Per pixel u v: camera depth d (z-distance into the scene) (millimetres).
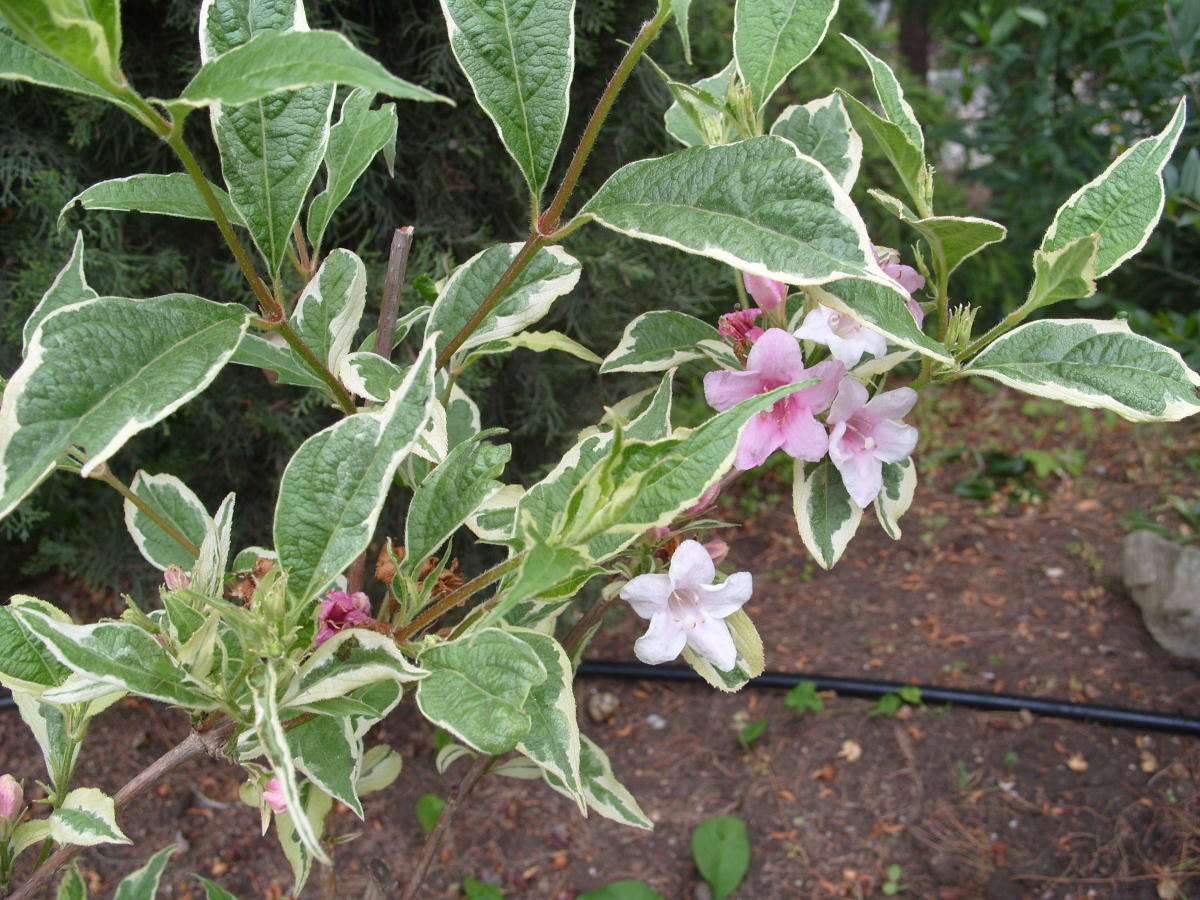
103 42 224
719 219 277
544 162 310
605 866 891
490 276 398
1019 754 972
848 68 1593
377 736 1018
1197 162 867
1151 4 1319
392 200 986
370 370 341
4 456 241
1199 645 1072
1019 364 369
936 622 1177
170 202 341
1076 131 1402
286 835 441
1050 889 844
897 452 380
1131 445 1495
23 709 359
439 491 331
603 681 1110
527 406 1034
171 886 857
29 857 880
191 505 461
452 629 360
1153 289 1458
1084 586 1215
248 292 893
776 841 907
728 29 1146
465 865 887
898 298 315
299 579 291
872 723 1021
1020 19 1521
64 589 1174
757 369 362
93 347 257
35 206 893
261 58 228
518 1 300
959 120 1699
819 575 1284
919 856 883
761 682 1069
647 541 368
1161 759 950
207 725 332
